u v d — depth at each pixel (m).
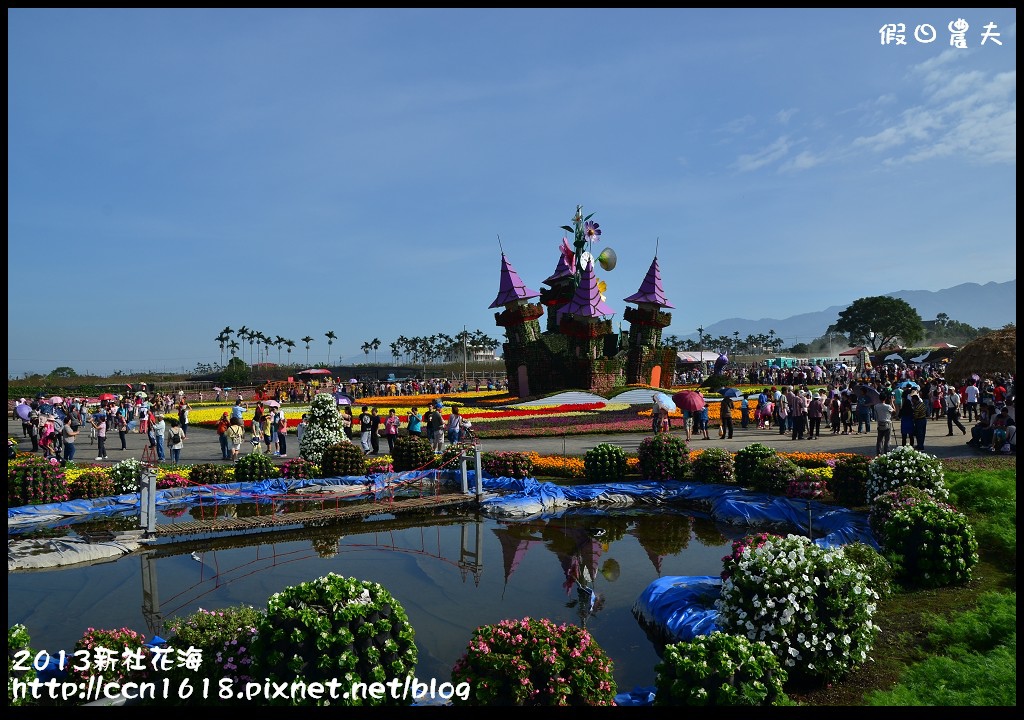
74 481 18.06
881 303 123.75
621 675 8.14
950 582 10.23
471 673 6.36
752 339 199.62
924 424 20.52
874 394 25.98
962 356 42.16
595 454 19.50
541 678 6.29
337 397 40.09
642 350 47.28
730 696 6.13
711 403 42.12
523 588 11.27
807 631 7.46
